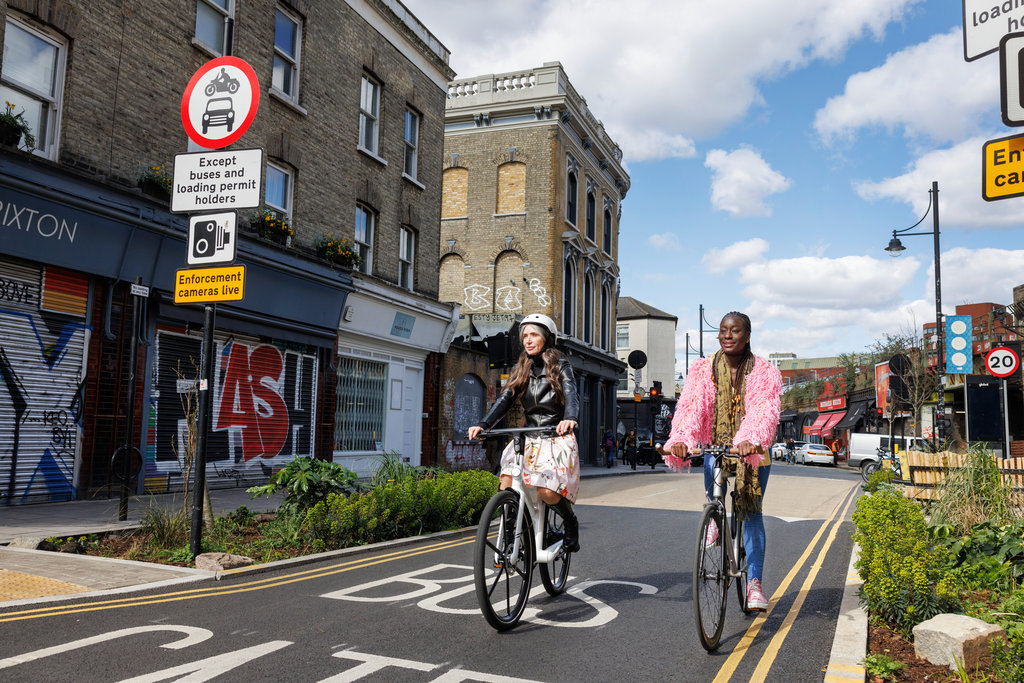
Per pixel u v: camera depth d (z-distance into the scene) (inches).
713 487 189.5
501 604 183.5
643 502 536.4
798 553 313.4
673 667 154.3
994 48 152.2
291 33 581.3
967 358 614.2
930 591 178.5
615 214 1428.4
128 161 429.7
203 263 259.4
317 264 576.4
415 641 167.8
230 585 223.1
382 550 296.8
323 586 225.8
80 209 386.6
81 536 279.6
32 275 380.2
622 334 2356.1
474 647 164.2
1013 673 141.0
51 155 390.3
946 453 377.7
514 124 1117.7
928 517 327.9
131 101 432.5
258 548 277.0
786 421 2514.8
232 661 149.7
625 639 174.4
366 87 686.5
